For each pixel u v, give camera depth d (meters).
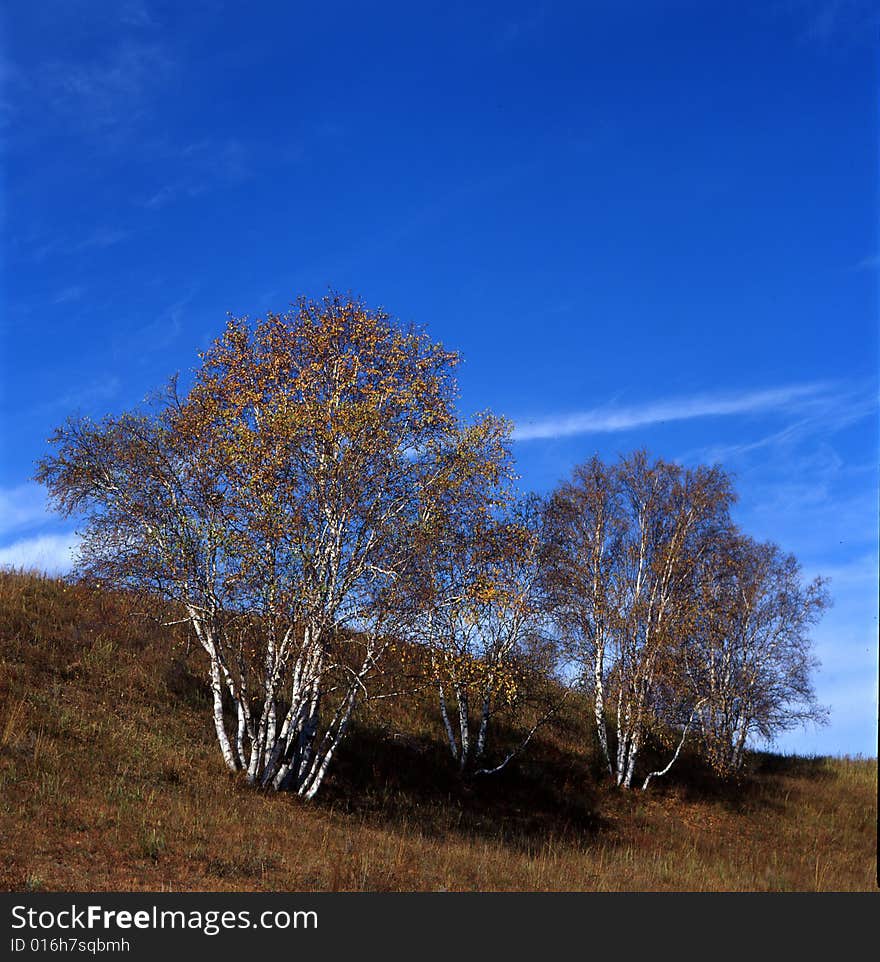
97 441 19.56
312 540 19.09
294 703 19.41
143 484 19.45
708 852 25.42
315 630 19.17
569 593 29.28
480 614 20.58
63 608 24.27
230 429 19.38
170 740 19.83
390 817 20.31
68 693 20.22
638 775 30.14
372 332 20.95
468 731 27.22
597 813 26.56
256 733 20.91
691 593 30.69
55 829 13.81
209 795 17.62
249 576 18.67
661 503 32.00
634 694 29.20
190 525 19.23
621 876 18.45
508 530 20.89
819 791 34.09
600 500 30.95
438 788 23.70
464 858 17.12
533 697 27.66
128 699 21.03
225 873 13.30
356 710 25.08
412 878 14.68
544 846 21.52
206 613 19.48
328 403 19.77
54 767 16.45
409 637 19.52
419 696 26.38
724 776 32.03
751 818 29.81
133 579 19.17
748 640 34.94
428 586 19.48
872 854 27.83
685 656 30.47
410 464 19.77
